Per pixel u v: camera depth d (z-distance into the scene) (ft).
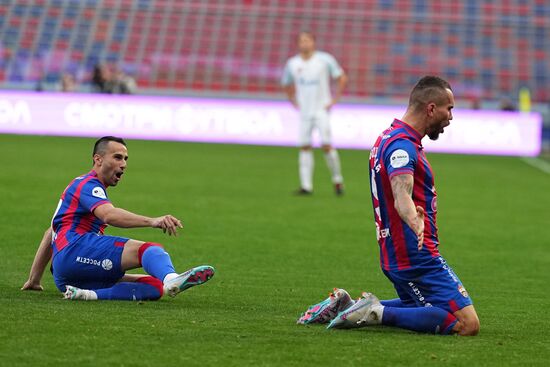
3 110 267.39
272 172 194.80
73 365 44.32
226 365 45.42
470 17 355.36
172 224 60.39
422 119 55.67
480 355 50.19
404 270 55.42
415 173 55.06
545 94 332.60
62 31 345.31
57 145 233.96
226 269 85.05
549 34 349.00
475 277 87.92
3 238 97.14
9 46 337.93
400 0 358.84
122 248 62.54
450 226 126.41
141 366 44.65
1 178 158.30
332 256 96.63
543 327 61.67
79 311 58.34
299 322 57.72
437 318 55.01
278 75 336.90
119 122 267.39
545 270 93.71
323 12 354.54
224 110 267.59
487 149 265.54
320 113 157.58
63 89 288.51
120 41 344.28
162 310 60.75
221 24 352.28
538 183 195.93
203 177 177.99
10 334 50.44
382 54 342.85
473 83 334.24
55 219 64.13
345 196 156.76
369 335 54.70
